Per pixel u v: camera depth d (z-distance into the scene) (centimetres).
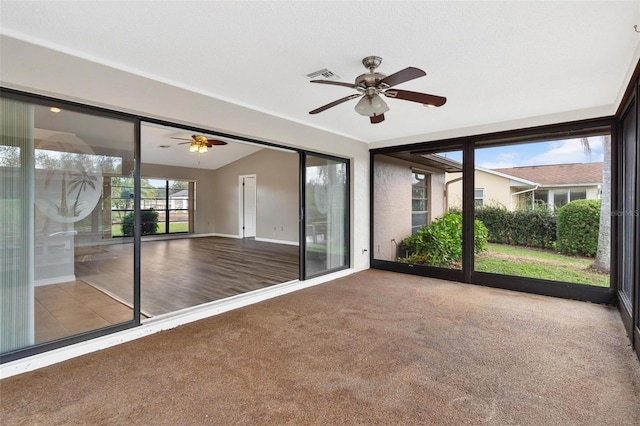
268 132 369
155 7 175
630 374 209
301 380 203
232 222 1037
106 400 183
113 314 264
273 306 352
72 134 243
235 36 207
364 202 542
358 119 404
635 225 249
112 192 265
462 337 268
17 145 220
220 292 393
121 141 267
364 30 198
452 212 666
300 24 192
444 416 168
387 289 419
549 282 387
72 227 247
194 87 295
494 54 229
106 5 174
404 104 338
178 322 298
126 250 272
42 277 232
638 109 244
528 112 371
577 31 198
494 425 161
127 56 236
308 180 449
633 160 278
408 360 229
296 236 857
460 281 455
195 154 888
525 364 223
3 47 201
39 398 185
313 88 298
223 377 207
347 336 271
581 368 217
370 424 162
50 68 218
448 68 252
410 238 609
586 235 425
